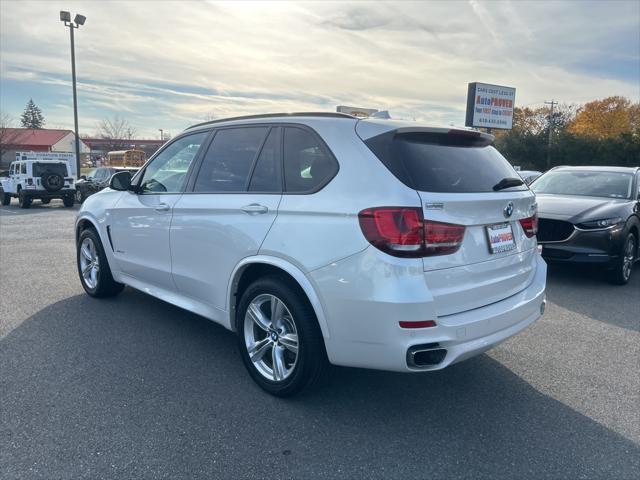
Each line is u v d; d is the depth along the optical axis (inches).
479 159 140.7
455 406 138.4
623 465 112.7
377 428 126.4
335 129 132.0
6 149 2527.1
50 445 116.0
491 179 137.2
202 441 119.0
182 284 171.8
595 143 1616.6
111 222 205.6
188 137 179.2
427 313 113.5
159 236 177.8
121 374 153.3
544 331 199.3
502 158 154.3
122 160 1637.6
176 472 107.8
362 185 120.6
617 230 266.4
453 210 119.3
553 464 112.8
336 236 121.3
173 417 129.3
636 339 191.3
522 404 140.1
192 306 170.7
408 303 112.1
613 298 249.9
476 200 123.7
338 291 120.7
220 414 131.3
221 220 150.4
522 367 164.7
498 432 125.6
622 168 335.9
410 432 125.0
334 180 126.0
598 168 340.5
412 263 113.4
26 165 833.5
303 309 130.2
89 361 162.2
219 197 153.7
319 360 131.2
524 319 139.9
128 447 116.0
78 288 249.6
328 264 122.3
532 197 150.6
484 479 107.6
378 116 146.3
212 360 164.9
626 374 159.9
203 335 186.9
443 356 118.8
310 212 127.4
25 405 133.6
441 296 116.8
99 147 3289.9
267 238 135.8
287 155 140.8
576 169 344.8
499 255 133.2
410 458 114.3
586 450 118.3
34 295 236.1
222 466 110.1
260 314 144.1
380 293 114.2
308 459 113.3
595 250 265.3
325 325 125.1
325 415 132.2
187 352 170.9
